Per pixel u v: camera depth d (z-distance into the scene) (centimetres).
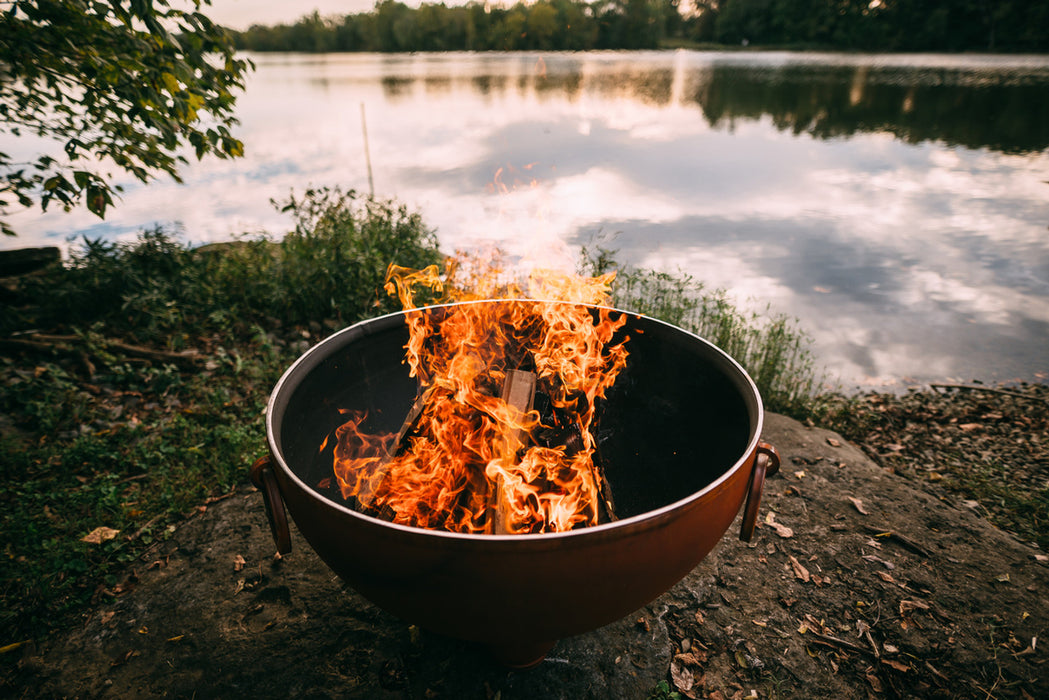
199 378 366
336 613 193
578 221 833
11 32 238
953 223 861
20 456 279
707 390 170
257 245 529
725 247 741
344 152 1399
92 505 255
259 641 184
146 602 202
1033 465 328
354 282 466
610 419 211
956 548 225
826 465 277
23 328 410
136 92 249
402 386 204
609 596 114
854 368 473
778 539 228
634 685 169
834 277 654
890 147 1539
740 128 1883
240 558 218
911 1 6016
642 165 1270
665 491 187
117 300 441
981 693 171
